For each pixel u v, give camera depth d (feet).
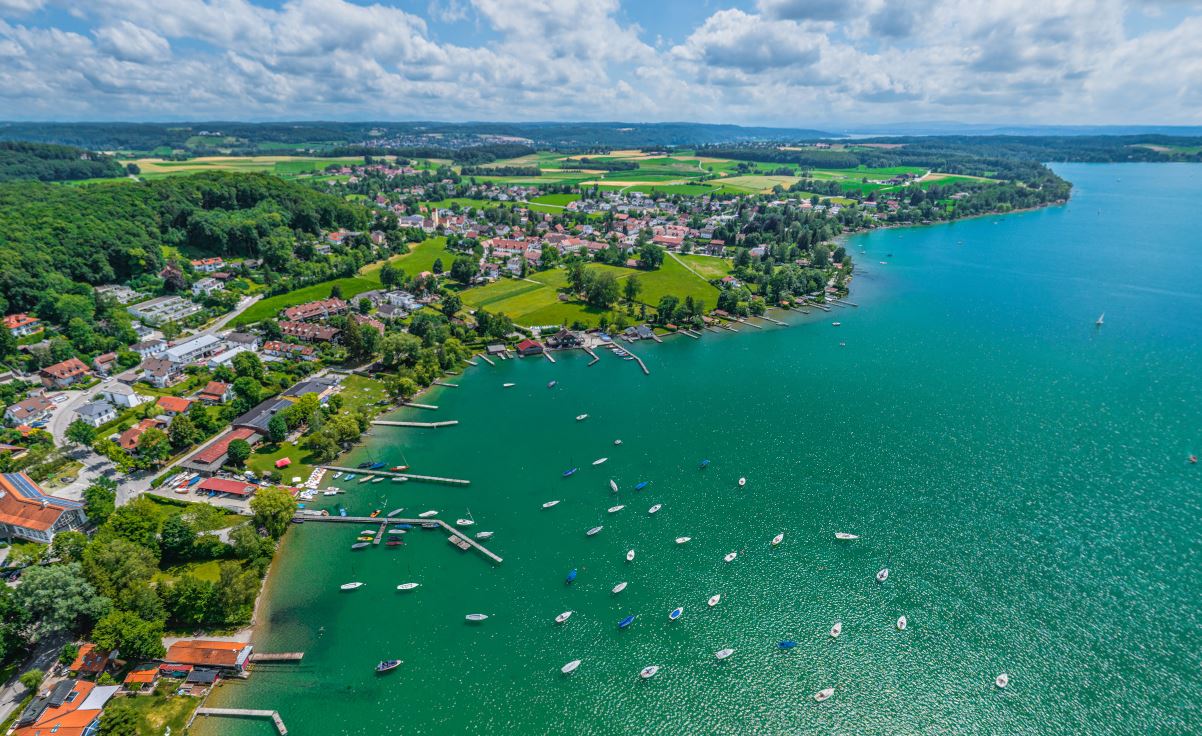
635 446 563.48
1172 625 358.43
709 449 556.92
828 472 517.14
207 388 628.69
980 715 315.17
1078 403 633.61
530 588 398.83
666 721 316.60
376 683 333.21
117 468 501.56
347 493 492.95
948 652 348.38
